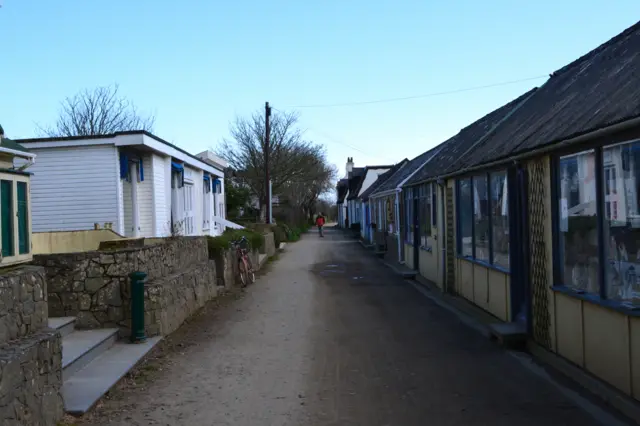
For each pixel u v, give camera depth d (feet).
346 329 32.04
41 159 47.57
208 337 30.19
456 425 17.11
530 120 31.22
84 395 19.48
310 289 49.42
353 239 133.90
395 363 24.50
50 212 47.65
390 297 44.39
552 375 22.07
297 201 190.70
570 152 22.27
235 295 46.09
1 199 30.58
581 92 26.76
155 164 53.83
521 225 29.09
